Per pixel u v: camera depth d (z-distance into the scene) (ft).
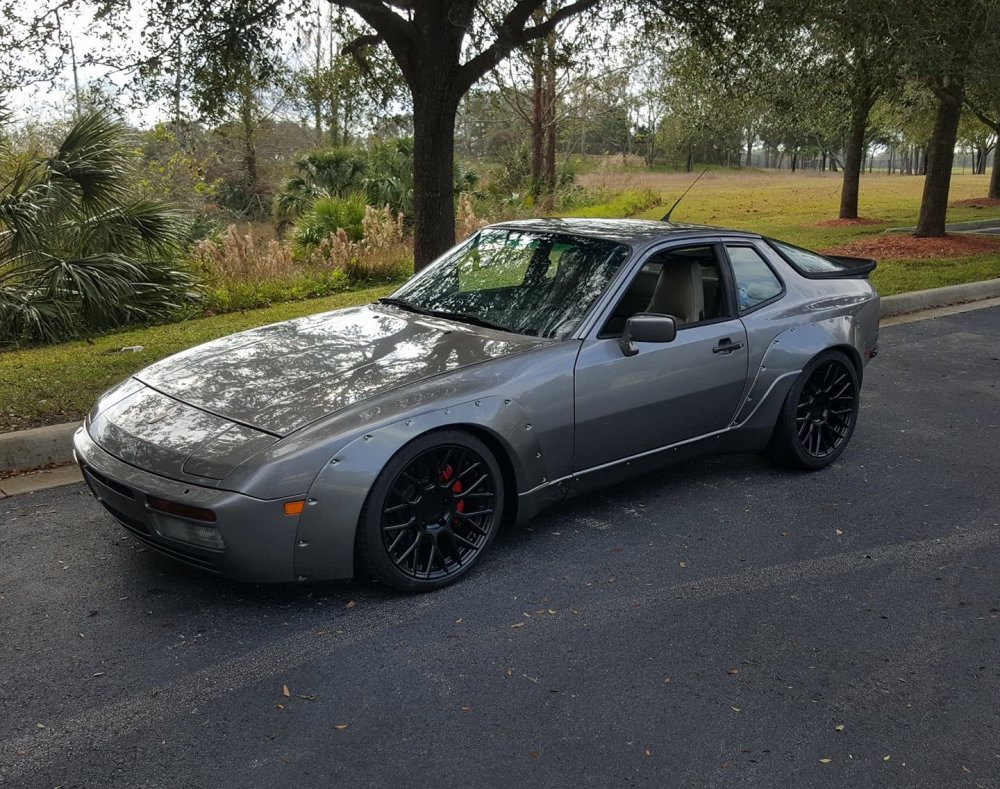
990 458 18.26
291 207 73.87
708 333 15.19
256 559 10.75
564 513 15.19
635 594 12.32
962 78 31.40
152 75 23.07
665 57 43.16
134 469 11.14
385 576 11.69
